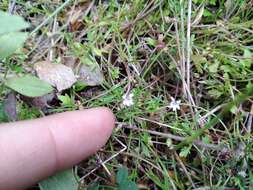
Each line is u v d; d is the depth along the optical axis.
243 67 0.09
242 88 0.09
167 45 0.09
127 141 0.08
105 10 0.10
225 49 0.09
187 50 0.09
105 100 0.09
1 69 0.09
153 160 0.08
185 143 0.08
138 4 0.09
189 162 0.08
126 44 0.09
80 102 0.09
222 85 0.09
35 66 0.09
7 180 0.07
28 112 0.08
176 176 0.08
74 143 0.07
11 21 0.06
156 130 0.09
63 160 0.07
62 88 0.09
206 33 0.09
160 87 0.09
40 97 0.08
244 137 0.08
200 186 0.08
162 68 0.09
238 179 0.08
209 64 0.09
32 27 0.09
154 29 0.09
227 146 0.08
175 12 0.09
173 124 0.08
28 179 0.07
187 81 0.09
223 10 0.10
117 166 0.08
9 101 0.08
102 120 0.07
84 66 0.09
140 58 0.09
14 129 0.07
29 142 0.07
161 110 0.09
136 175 0.08
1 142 0.06
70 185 0.07
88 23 0.09
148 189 0.08
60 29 0.09
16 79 0.07
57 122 0.07
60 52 0.09
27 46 0.09
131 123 0.08
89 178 0.08
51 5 0.10
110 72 0.09
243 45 0.09
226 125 0.09
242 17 0.10
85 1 0.10
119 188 0.07
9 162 0.06
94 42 0.09
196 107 0.09
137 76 0.09
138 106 0.09
